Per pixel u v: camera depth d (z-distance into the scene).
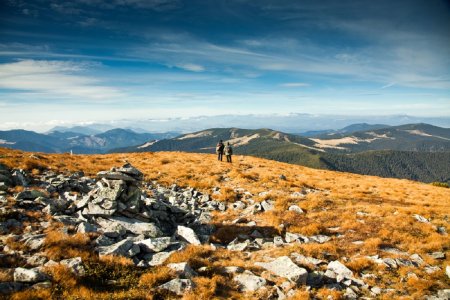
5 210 15.20
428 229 20.22
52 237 12.94
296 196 27.47
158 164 39.66
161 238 14.92
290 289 12.01
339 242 18.20
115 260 12.39
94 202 17.38
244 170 39.69
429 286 13.14
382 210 23.88
